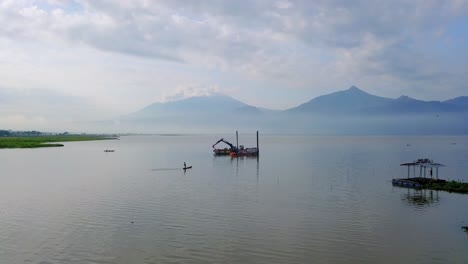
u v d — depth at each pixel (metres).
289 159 125.25
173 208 47.94
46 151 165.00
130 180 73.12
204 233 37.72
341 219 42.97
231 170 91.00
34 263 30.30
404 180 66.31
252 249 33.44
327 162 112.75
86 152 163.12
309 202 51.75
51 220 42.28
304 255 32.12
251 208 48.00
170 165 104.44
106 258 31.39
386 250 33.34
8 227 39.53
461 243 35.12
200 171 89.00
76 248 33.53
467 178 76.06
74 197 55.19
